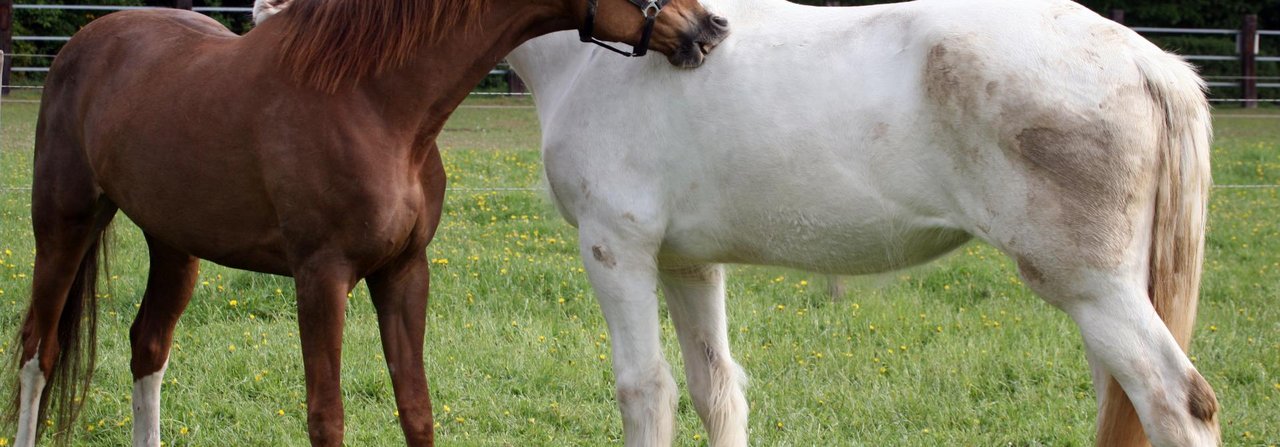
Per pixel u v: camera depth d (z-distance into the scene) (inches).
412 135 120.5
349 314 211.0
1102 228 103.9
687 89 119.0
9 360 160.1
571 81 131.8
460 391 171.8
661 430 127.6
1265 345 193.2
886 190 112.0
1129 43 106.7
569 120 127.1
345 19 116.3
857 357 188.4
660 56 121.3
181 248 132.4
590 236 126.4
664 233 125.3
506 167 396.8
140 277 231.0
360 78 116.3
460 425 161.8
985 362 185.0
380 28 115.8
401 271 127.0
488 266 240.2
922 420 163.0
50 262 140.9
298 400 168.7
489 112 604.1
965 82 105.8
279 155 115.9
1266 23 944.9
